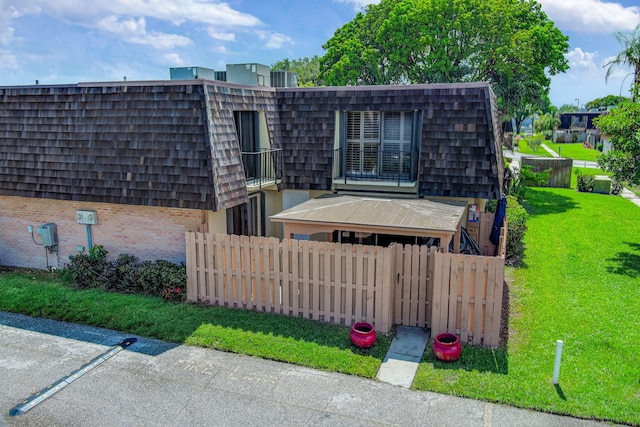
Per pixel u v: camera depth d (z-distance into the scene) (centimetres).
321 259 1077
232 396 830
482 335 991
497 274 960
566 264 1506
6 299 1209
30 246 1466
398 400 813
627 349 961
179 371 906
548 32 2909
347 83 3155
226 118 1253
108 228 1361
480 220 1530
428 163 1354
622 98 1798
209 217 1271
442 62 2781
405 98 1389
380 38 2967
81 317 1118
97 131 1280
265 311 1148
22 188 1365
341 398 821
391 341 1012
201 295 1198
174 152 1207
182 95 1201
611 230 1939
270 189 1501
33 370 911
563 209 2381
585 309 1161
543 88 3244
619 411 768
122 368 918
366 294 1055
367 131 1500
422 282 1060
